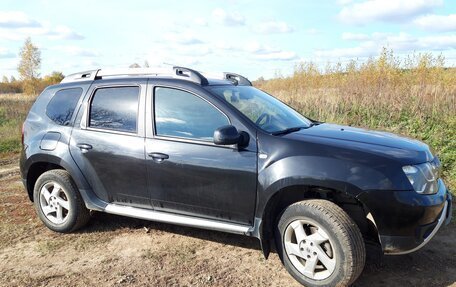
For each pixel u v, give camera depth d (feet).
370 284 11.41
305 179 10.90
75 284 11.86
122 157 13.83
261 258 13.20
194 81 13.28
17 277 12.41
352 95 39.14
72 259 13.51
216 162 12.20
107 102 14.65
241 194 11.97
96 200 14.85
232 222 12.49
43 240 15.16
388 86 40.65
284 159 11.29
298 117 14.98
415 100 34.37
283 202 12.43
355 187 10.45
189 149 12.67
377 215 10.46
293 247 11.46
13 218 17.57
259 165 11.64
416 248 10.63
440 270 12.09
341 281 10.55
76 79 16.14
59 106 15.85
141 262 13.10
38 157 15.62
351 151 10.98
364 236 11.78
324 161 10.87
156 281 11.88
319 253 10.92
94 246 14.46
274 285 11.52
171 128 13.20
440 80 40.37
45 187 15.75
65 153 14.99
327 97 40.73
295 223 11.37
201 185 12.57
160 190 13.37
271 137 11.77
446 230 14.96
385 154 10.89
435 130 28.07
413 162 10.93
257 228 11.89
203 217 12.97
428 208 10.55
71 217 15.24
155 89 13.78
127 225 16.22
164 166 13.03
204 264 12.86
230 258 13.24
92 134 14.58
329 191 11.64
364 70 47.50
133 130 13.84
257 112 13.08
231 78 16.34
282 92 52.75
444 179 20.76
